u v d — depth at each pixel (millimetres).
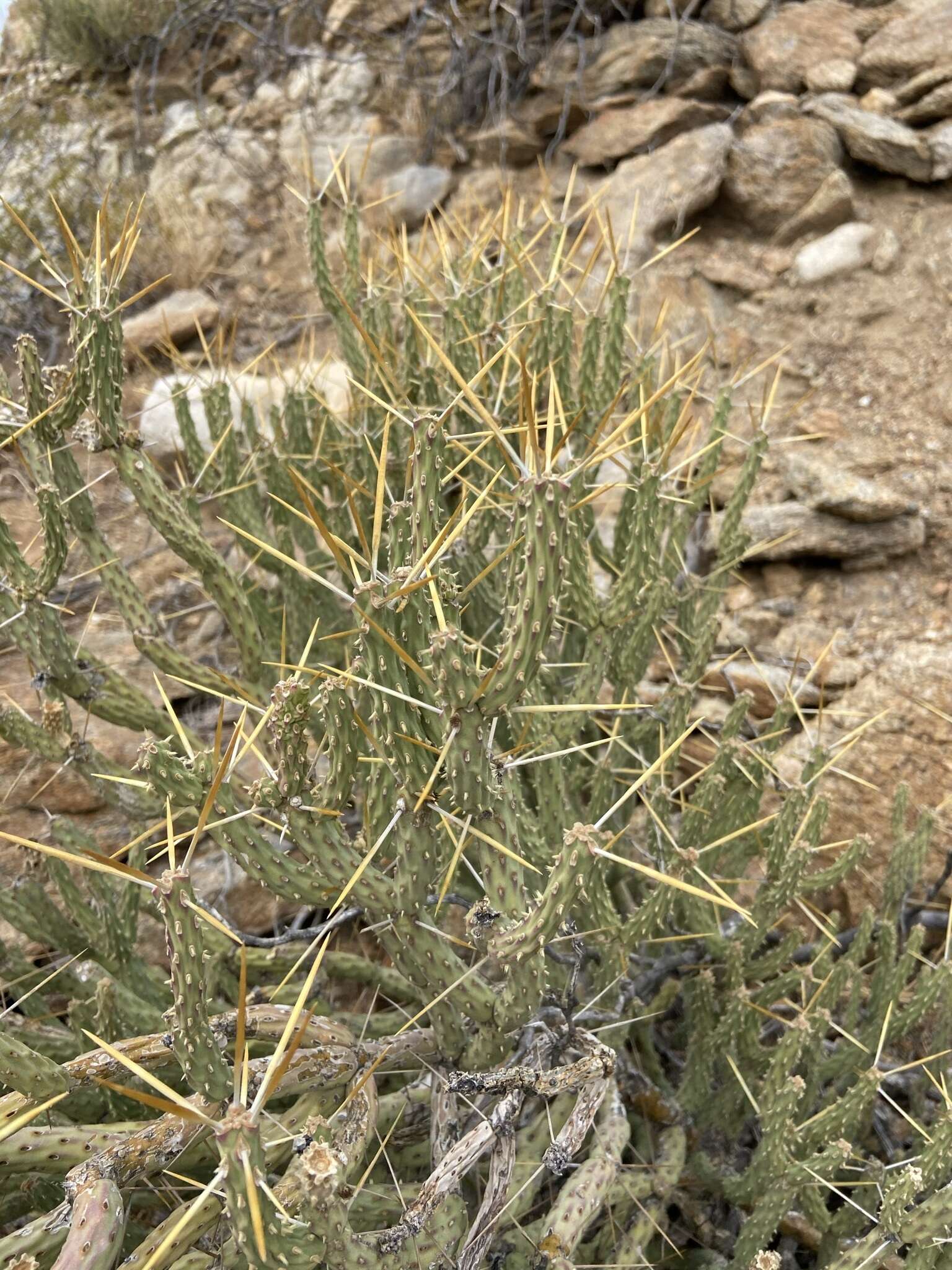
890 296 4875
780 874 2266
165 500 2379
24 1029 2146
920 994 2283
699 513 3631
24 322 5297
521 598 1336
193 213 6008
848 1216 2070
